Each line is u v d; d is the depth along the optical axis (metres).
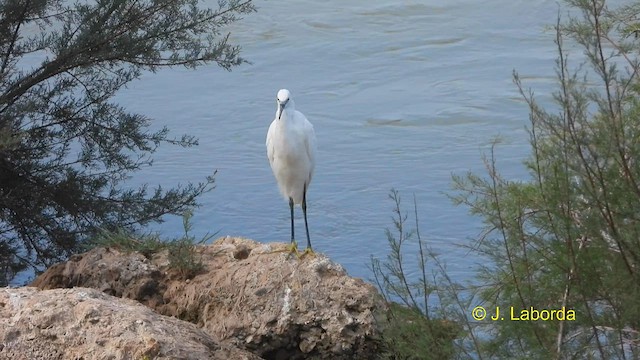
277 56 29.98
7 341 8.63
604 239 7.74
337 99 27.03
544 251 8.18
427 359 8.73
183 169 22.39
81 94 19.44
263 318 10.02
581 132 7.66
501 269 8.85
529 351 8.34
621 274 7.68
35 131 16.00
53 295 9.01
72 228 16.55
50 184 16.11
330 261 10.38
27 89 15.88
